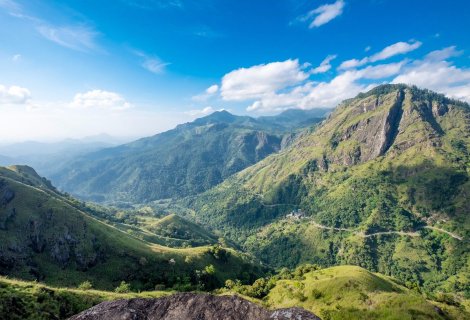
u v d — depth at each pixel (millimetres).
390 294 107188
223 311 23172
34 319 62812
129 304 23781
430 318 88688
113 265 180750
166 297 24750
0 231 164000
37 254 167250
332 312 107625
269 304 142000
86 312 22984
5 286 68562
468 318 100875
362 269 159000
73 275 165000
